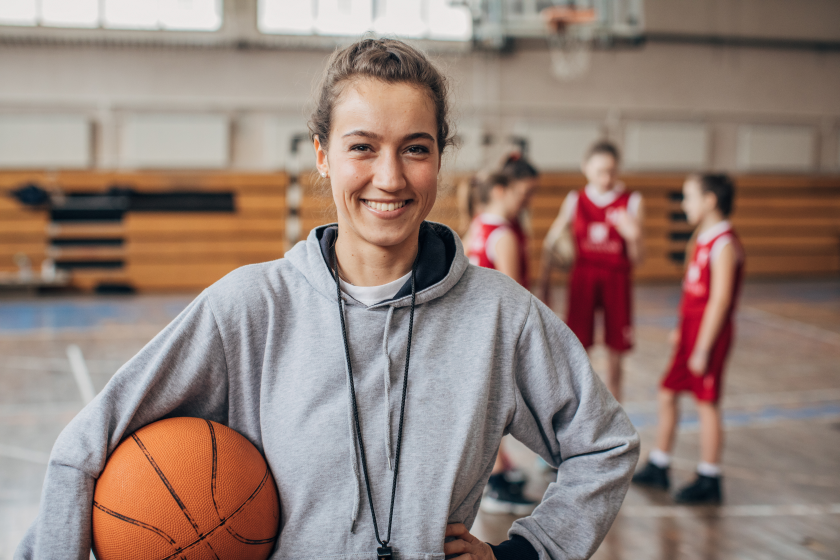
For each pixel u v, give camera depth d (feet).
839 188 34.12
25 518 8.93
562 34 31.17
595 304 12.14
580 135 31.86
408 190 2.97
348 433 3.01
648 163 32.58
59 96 27.99
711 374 9.85
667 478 10.36
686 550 8.43
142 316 23.67
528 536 3.26
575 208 12.18
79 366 16.93
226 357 3.14
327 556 2.96
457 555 3.05
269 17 29.27
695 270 10.05
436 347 3.14
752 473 10.98
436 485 3.00
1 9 27.25
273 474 3.12
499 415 3.23
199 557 2.97
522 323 3.28
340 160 2.97
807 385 16.01
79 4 27.78
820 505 9.80
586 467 3.33
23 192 27.40
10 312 24.18
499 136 31.32
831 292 29.96
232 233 29.50
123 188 28.40
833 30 33.32
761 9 32.58
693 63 32.55
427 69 2.99
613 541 8.63
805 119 33.76
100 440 2.97
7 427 12.55
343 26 29.86
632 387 15.62
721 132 33.19
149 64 28.60
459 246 3.33
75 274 28.55
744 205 33.58
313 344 3.09
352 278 3.22
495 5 30.30
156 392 3.09
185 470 3.01
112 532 2.95
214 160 29.27
